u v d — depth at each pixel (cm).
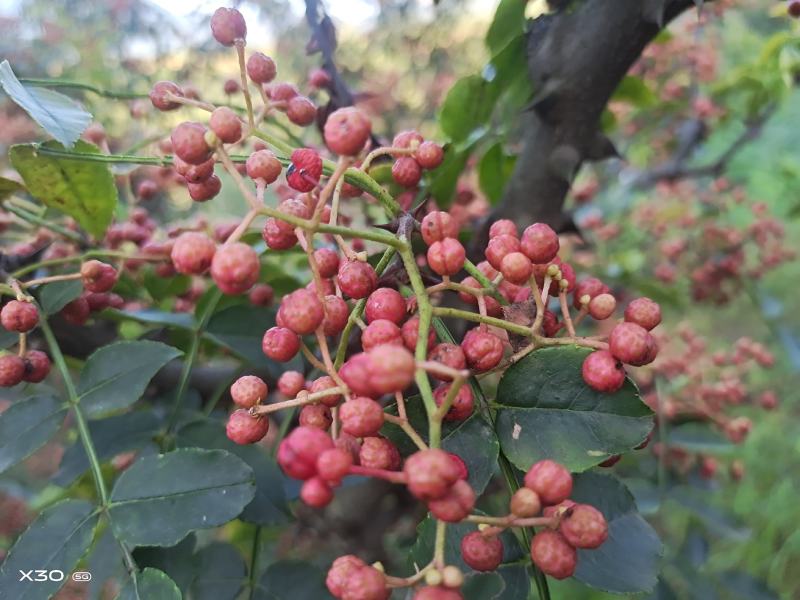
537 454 8
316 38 13
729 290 25
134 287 15
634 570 8
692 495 16
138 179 18
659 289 20
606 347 8
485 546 7
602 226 26
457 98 13
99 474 9
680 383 19
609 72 11
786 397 32
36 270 13
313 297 7
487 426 8
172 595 8
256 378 8
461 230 13
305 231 7
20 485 23
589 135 12
